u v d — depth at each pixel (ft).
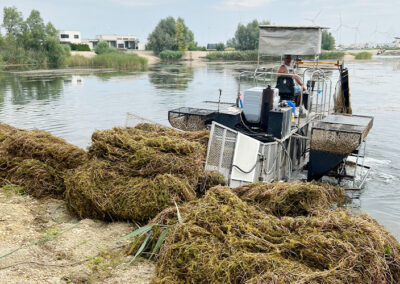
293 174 31.73
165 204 17.28
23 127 49.78
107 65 178.70
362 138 27.25
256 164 23.24
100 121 54.24
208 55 251.80
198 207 14.94
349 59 219.00
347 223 13.84
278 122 26.13
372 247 12.67
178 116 29.09
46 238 15.56
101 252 14.79
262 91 27.76
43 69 163.02
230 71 148.56
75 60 185.57
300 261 12.64
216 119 28.19
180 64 206.69
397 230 22.84
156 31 298.97
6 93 84.33
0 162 23.22
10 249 14.43
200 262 12.44
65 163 22.48
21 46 200.95
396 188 29.94
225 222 14.08
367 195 28.45
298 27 30.48
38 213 18.80
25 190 21.34
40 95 81.25
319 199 18.10
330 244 12.78
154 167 18.95
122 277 13.19
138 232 14.80
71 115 58.49
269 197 18.85
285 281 11.36
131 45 458.50
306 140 35.99
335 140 27.40
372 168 35.22
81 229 16.83
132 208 17.42
